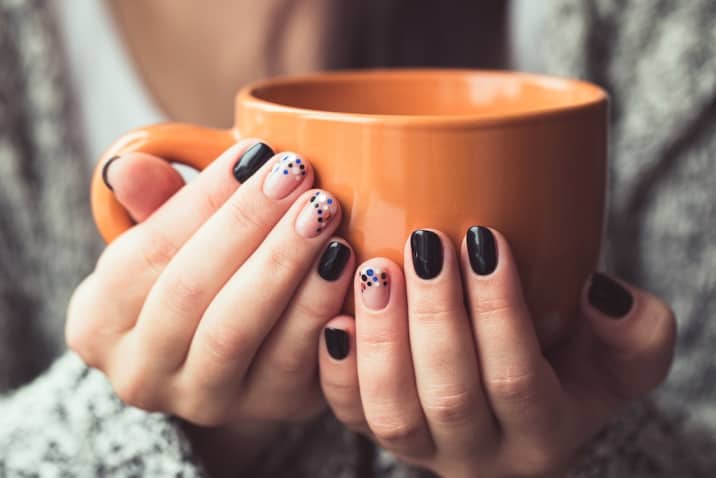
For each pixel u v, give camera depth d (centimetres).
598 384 40
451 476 39
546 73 63
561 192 34
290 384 37
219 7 60
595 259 37
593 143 35
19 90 57
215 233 35
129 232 37
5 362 62
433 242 33
